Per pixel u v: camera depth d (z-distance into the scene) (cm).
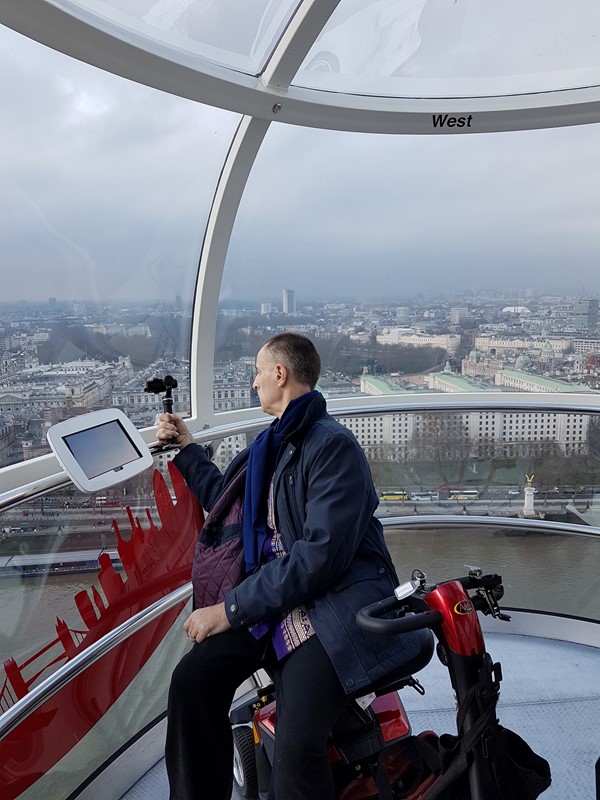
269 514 200
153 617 233
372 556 195
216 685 188
